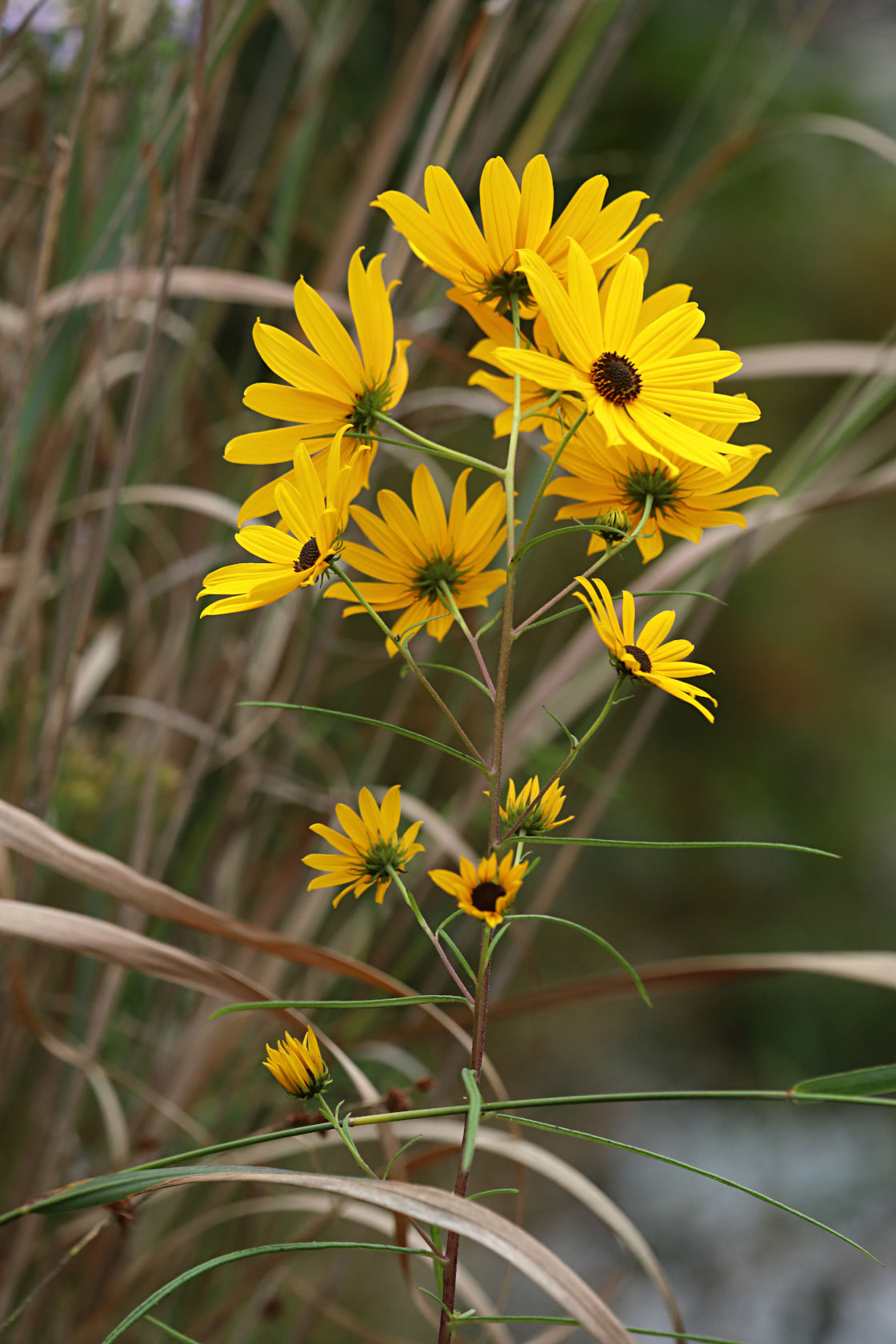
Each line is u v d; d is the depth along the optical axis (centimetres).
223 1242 170
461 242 98
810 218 407
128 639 178
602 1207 118
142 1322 157
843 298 410
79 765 155
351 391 98
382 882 98
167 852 146
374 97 253
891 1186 349
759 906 409
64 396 140
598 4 159
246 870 169
